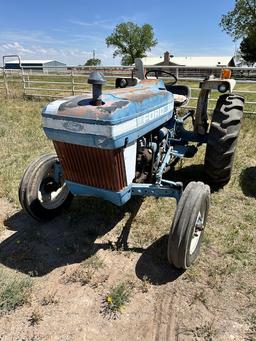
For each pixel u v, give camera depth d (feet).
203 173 14.98
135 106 8.97
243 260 9.93
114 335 7.64
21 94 41.93
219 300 8.56
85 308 8.33
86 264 9.73
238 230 11.36
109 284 9.07
